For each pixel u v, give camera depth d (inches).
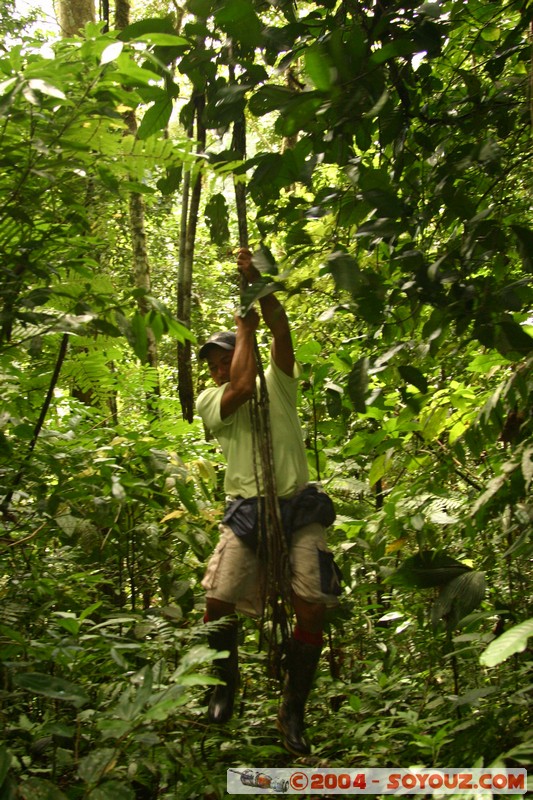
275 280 106.5
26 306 102.4
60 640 108.6
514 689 121.3
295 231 113.0
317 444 165.6
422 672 145.7
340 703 150.9
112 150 106.4
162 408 179.5
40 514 126.4
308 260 112.6
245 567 128.6
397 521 143.6
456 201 117.0
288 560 124.7
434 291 104.3
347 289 99.7
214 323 416.5
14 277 103.0
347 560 147.3
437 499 143.3
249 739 117.7
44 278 106.9
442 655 141.6
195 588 163.6
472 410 141.8
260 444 125.6
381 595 175.0
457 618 118.7
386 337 131.6
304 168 118.4
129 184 114.3
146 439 156.2
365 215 118.5
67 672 111.4
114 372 170.2
